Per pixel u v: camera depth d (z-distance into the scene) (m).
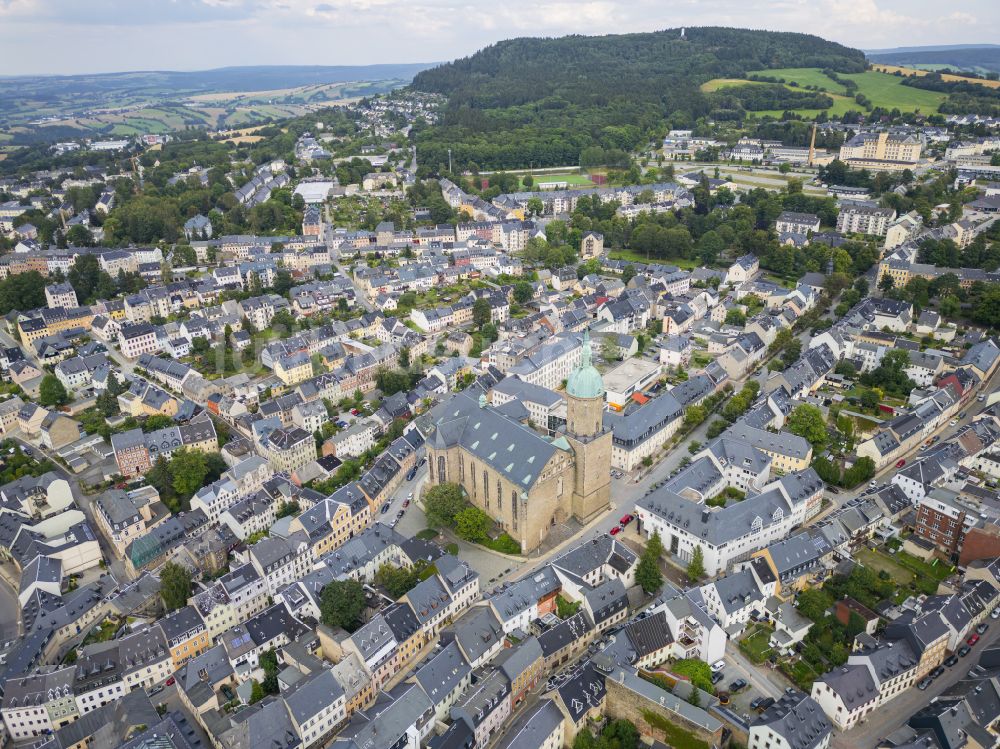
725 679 184.50
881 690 173.50
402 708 170.50
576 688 174.38
